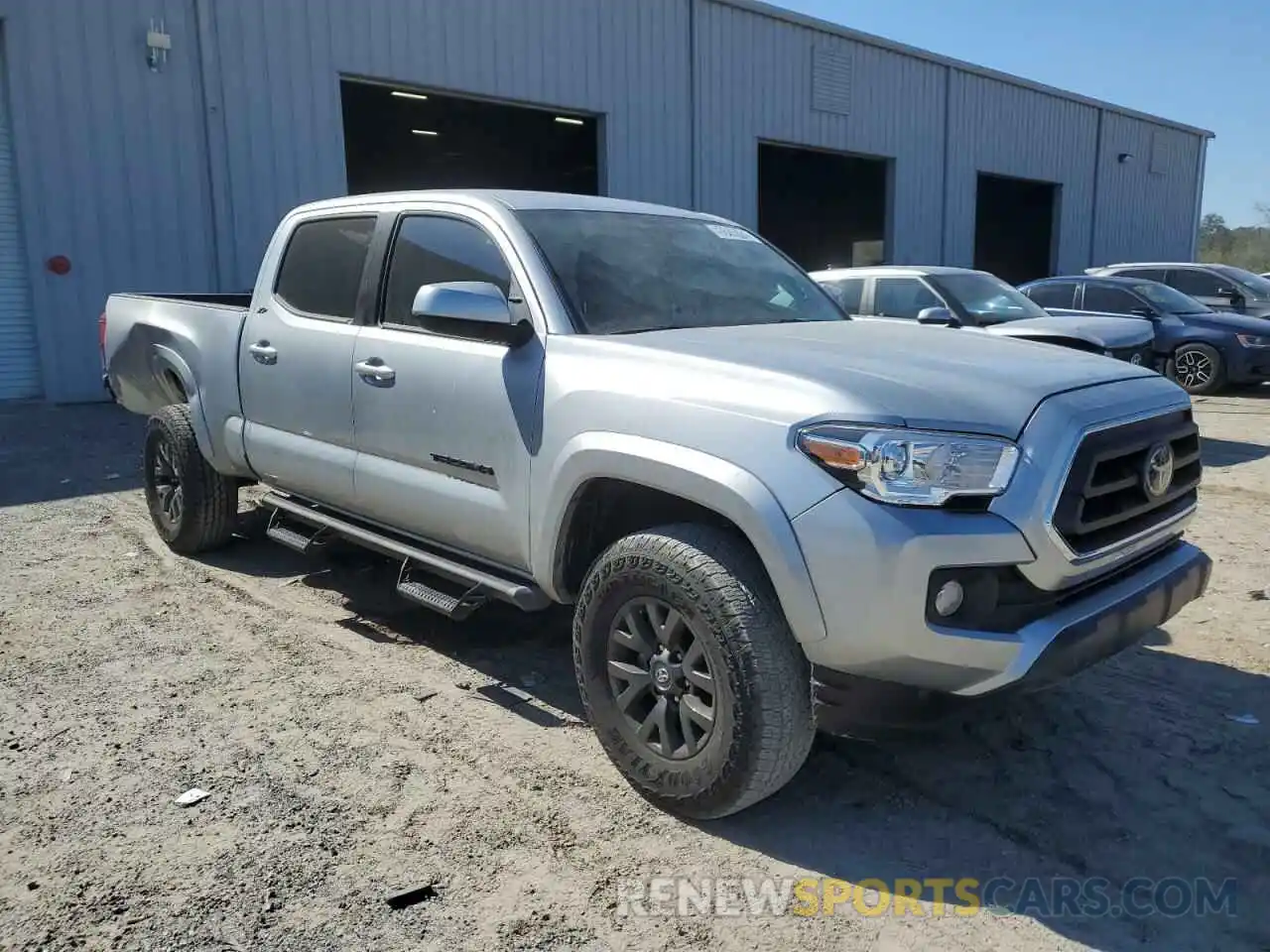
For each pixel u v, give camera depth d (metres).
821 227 32.38
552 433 3.54
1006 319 9.50
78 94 12.20
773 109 20.58
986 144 26.02
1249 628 4.93
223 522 5.98
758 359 3.25
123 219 12.63
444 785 3.46
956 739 3.83
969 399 2.99
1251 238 65.38
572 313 3.76
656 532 3.26
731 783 3.03
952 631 2.77
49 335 12.34
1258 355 13.09
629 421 3.29
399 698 4.16
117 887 2.90
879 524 2.76
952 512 2.81
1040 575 2.89
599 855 3.07
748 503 2.92
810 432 2.89
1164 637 4.83
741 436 3.02
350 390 4.49
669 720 3.24
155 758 3.65
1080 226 29.94
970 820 3.29
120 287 12.70
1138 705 4.10
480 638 4.86
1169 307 13.92
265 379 5.08
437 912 2.80
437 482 4.10
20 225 12.24
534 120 20.98
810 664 3.02
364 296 4.55
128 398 6.67
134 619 5.06
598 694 3.42
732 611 2.98
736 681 2.97
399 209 4.55
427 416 4.08
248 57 13.37
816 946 2.67
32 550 6.25
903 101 23.47
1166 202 33.53
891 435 2.80
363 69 14.45
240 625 4.98
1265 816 3.30
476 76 15.76
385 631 4.93
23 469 8.67
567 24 16.84
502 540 3.84
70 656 4.57
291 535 5.16
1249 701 4.14
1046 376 3.24
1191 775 3.56
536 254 3.90
